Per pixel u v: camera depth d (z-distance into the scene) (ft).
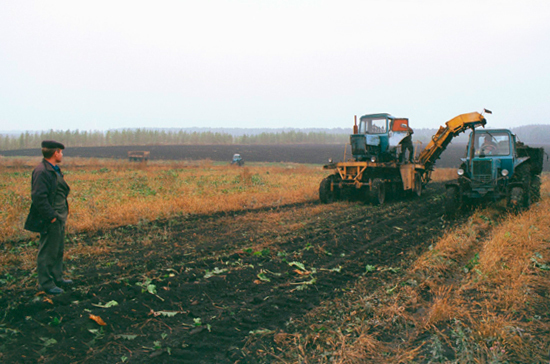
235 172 90.17
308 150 267.39
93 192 49.47
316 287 17.60
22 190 51.90
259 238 26.48
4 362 10.85
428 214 38.04
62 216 16.21
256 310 15.01
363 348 12.16
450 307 14.88
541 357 11.54
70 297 15.49
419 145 54.95
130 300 15.34
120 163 110.22
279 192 51.62
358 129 49.42
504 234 24.85
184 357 11.71
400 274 19.44
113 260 21.07
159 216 34.24
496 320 13.58
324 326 13.70
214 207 38.75
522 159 37.83
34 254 21.72
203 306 15.30
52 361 11.05
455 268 20.53
